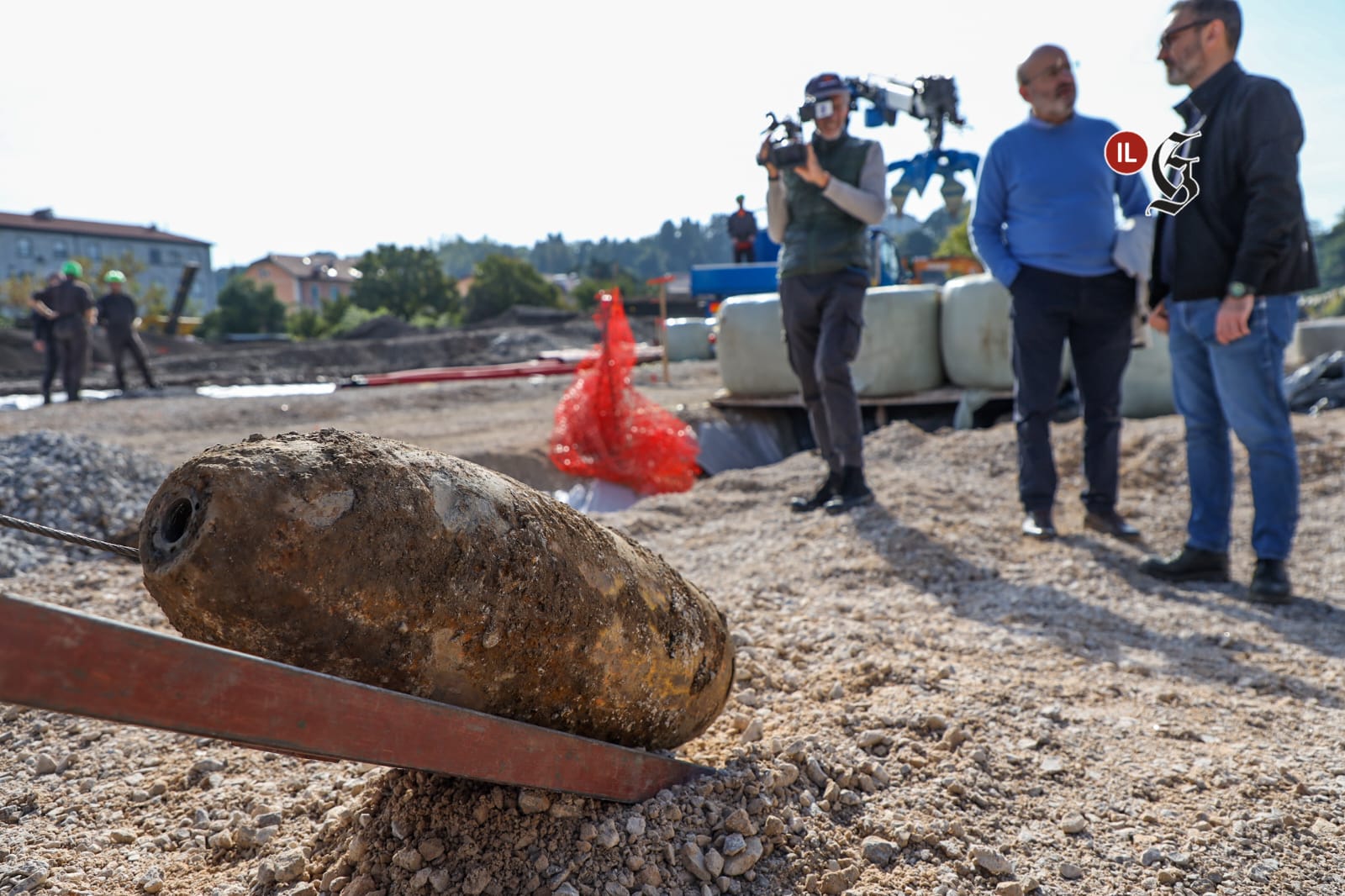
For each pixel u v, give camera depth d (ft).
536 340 93.09
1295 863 6.34
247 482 4.45
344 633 4.64
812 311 17.54
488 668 5.12
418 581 4.77
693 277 59.57
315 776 7.79
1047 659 10.48
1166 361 26.73
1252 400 12.57
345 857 6.06
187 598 4.44
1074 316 15.35
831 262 17.01
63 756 8.37
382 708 4.50
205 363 84.43
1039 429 15.83
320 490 4.58
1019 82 14.89
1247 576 14.25
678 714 6.38
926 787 7.11
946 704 8.57
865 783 7.03
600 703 5.77
